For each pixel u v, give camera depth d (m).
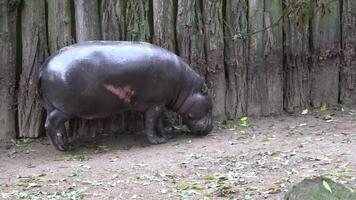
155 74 8.34
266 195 6.08
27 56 8.88
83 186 6.72
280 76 9.58
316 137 8.27
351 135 8.27
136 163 7.59
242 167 7.15
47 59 8.33
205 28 9.27
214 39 9.25
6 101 8.86
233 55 9.38
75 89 8.01
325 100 9.80
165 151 8.09
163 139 8.60
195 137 8.74
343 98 9.87
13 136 8.95
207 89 8.75
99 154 8.20
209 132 8.80
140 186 6.63
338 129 8.64
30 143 8.87
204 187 6.49
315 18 9.62
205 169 7.17
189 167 7.27
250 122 9.29
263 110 9.53
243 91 9.46
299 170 6.87
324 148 7.68
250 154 7.64
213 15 9.23
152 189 6.51
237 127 9.09
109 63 8.10
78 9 8.94
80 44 8.25
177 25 9.20
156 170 7.22
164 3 9.11
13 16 8.84
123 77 8.16
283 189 6.21
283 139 8.27
